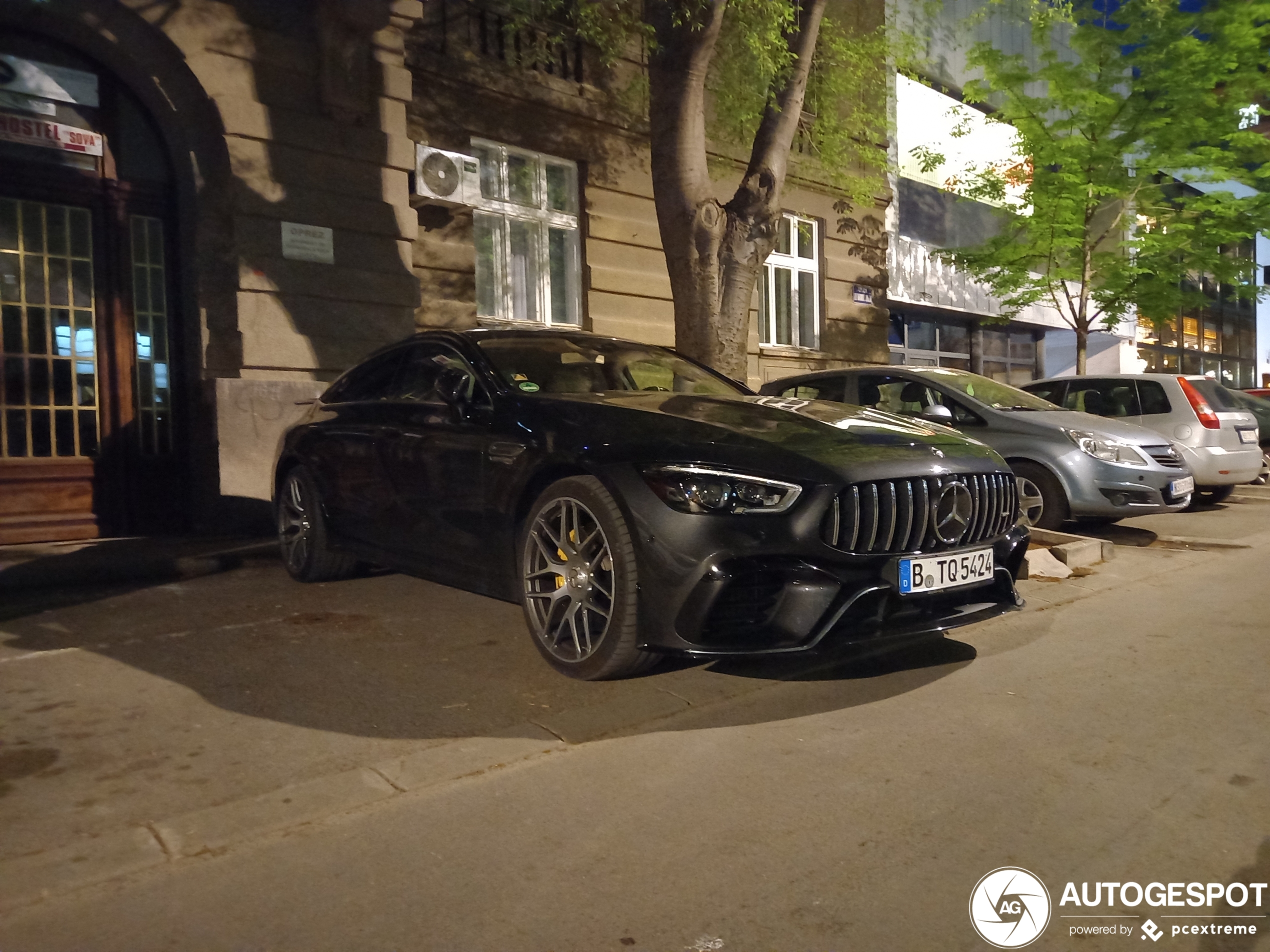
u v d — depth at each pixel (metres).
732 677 4.09
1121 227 14.38
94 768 3.13
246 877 2.48
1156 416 9.73
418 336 5.40
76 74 7.40
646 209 11.65
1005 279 14.77
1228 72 13.06
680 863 2.53
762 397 4.67
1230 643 4.68
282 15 8.00
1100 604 5.57
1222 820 2.76
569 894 2.38
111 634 4.79
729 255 7.55
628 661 3.72
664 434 3.78
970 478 3.97
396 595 5.64
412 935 2.21
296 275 8.07
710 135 12.02
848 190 12.17
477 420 4.49
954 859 2.54
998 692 3.92
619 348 5.36
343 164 8.35
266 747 3.31
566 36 10.71
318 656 4.41
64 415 7.39
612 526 3.68
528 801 2.92
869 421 4.23
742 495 3.50
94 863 2.52
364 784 3.01
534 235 10.71
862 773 3.10
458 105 9.77
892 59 12.42
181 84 7.62
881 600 3.64
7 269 7.12
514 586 4.23
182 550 6.82
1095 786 2.99
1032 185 14.10
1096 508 7.21
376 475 5.11
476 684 4.00
